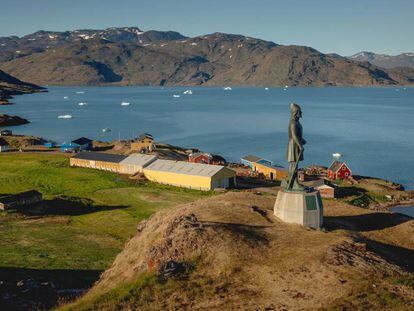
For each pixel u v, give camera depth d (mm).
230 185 107438
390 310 27797
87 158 126812
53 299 38219
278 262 34812
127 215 79438
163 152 146375
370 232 47938
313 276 32312
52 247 61312
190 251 36906
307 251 36219
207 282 32688
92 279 48125
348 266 33562
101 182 108250
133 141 170250
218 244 37406
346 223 50406
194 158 133000
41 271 50000
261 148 184500
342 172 120500
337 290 30328
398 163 153500
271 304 29188
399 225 50344
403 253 43219
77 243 63938
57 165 128625
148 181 111312
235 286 31875
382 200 102625
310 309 28203
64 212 83188
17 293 38312
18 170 121062
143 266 37375
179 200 91438
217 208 48875
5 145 161750
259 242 38500
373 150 177875
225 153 173250
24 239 64938
